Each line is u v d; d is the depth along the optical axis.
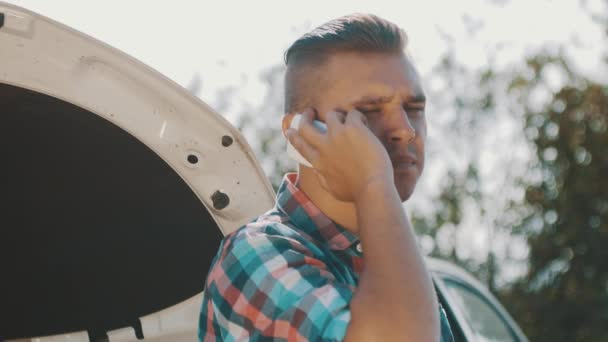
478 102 21.12
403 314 1.49
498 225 17.23
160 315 2.56
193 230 2.45
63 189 2.42
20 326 2.62
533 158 16.77
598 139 16.36
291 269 1.61
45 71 2.07
